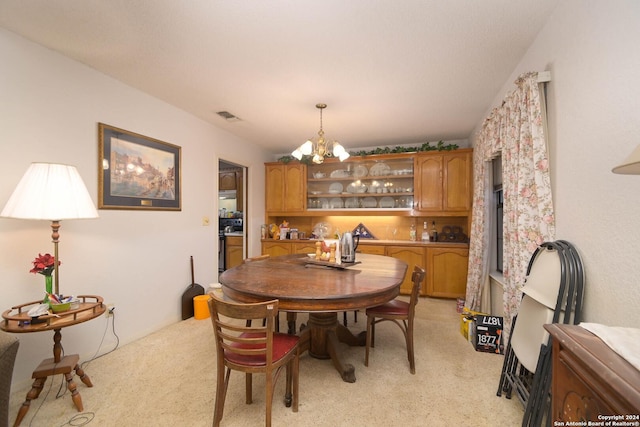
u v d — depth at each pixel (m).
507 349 1.90
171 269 3.27
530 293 1.63
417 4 1.71
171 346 2.66
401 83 2.73
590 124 1.43
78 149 2.37
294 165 5.33
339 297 1.68
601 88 1.35
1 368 1.26
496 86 2.79
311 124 3.98
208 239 3.85
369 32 1.98
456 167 4.43
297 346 1.76
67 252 2.30
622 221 1.22
